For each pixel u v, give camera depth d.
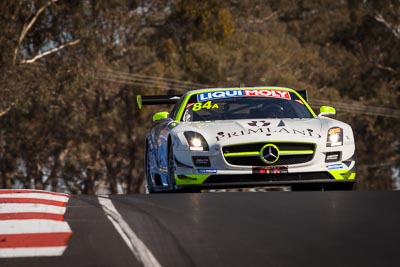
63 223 17.59
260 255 13.87
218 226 17.14
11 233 16.41
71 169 154.25
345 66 172.25
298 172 29.53
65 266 13.22
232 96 33.75
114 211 19.55
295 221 17.75
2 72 107.31
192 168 29.58
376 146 170.12
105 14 122.62
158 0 150.88
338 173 29.94
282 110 32.94
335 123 31.11
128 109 147.88
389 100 167.50
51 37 116.56
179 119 32.84
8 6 106.69
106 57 139.88
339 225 16.98
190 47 151.75
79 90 135.50
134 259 13.66
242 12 183.12
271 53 164.38
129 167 160.62
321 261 13.24
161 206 20.75
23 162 150.25
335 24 188.75
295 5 193.88
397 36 162.88
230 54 153.00
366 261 13.16
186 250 14.41
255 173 29.31
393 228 16.39
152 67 145.75
